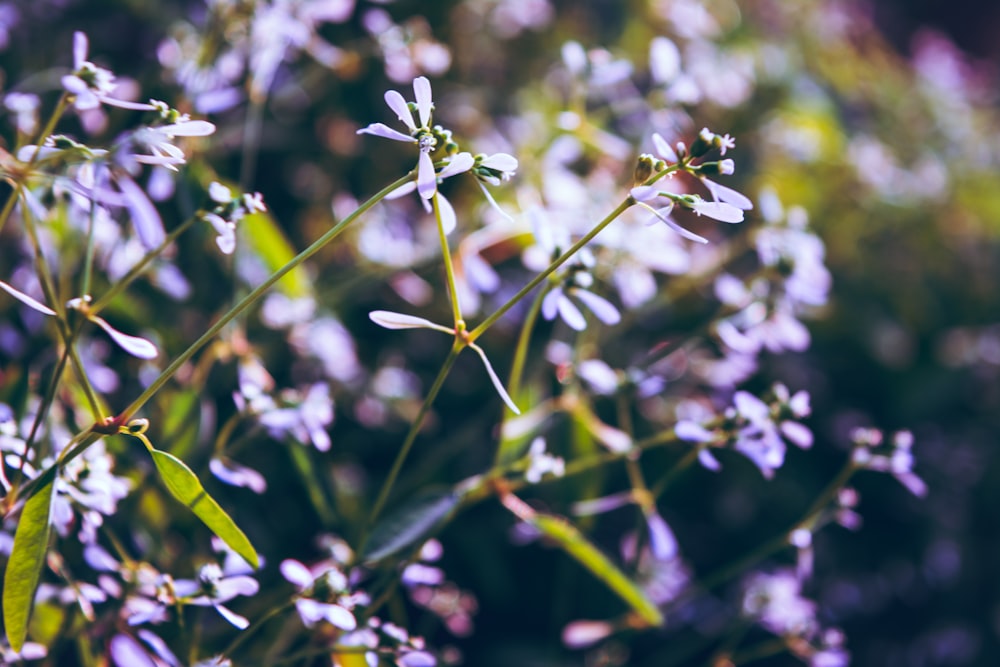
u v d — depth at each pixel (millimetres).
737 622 334
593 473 315
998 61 919
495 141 380
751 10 558
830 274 480
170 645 284
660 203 321
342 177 399
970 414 498
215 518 243
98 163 244
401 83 399
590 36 459
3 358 317
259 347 321
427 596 317
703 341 394
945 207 539
